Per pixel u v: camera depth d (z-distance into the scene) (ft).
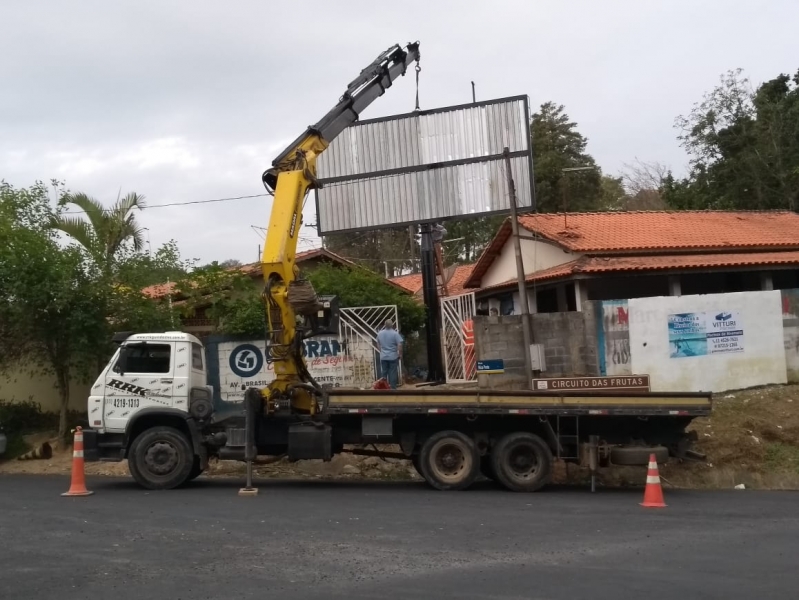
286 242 44.86
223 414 46.26
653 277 82.53
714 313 61.93
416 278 126.72
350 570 26.08
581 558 27.78
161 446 43.55
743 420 54.85
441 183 74.28
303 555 28.09
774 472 50.19
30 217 60.90
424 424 44.62
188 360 44.24
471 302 71.87
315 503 38.91
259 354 64.80
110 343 57.88
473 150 73.87
